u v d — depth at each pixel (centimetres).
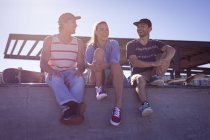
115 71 486
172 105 523
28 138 476
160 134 511
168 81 712
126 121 503
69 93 459
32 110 482
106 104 501
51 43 487
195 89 533
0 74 578
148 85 523
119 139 496
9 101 480
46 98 486
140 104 511
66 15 483
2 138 472
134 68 547
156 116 515
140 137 504
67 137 481
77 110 460
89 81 514
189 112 527
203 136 525
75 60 491
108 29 510
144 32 546
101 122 495
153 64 525
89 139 487
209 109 533
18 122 477
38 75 584
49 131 479
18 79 556
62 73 482
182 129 519
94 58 483
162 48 548
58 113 484
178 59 1103
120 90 482
